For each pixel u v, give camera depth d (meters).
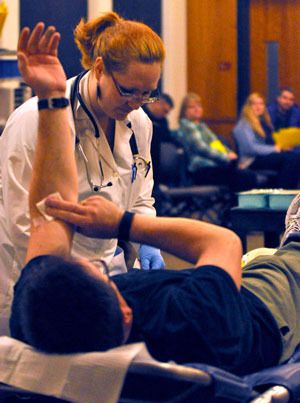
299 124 14.07
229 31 15.16
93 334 2.75
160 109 12.10
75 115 3.84
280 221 6.23
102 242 4.00
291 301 3.58
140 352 2.73
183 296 2.97
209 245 3.10
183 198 12.05
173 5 14.71
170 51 14.73
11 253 3.77
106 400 2.71
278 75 16.34
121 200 4.09
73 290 2.74
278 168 12.71
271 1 16.20
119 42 3.60
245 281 3.51
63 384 2.75
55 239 3.11
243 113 13.05
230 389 2.80
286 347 3.44
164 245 3.15
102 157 3.94
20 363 2.81
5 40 8.40
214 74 15.18
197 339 2.92
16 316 2.92
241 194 6.41
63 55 12.62
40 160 3.24
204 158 12.55
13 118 3.76
